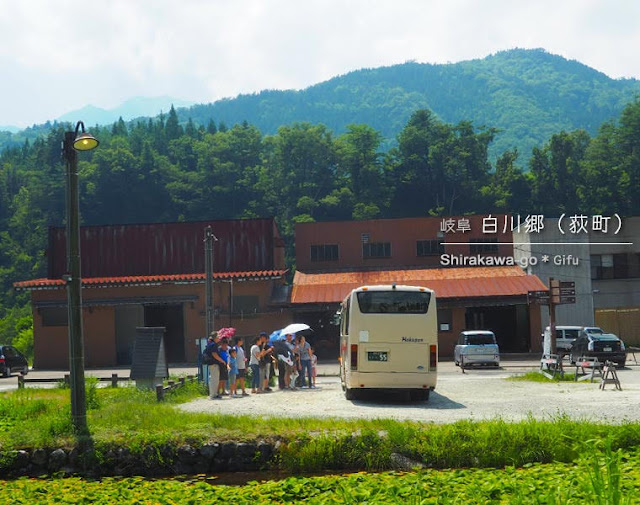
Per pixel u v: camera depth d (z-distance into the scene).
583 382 27.67
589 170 142.50
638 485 9.67
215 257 53.41
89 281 49.88
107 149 197.12
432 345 21.77
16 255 154.88
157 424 16.48
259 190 171.38
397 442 14.31
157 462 15.03
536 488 10.09
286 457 14.68
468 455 13.73
